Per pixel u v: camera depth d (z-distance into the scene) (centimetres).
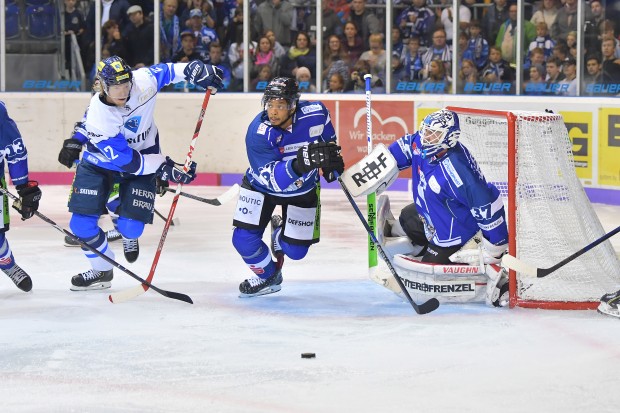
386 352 1238
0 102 1497
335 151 1388
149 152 1584
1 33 3219
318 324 1393
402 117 3022
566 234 1523
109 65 1411
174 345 1281
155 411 1020
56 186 3152
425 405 1031
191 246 2072
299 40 3177
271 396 1063
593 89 2914
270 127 1441
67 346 1281
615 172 2670
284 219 1539
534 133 1474
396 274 1448
